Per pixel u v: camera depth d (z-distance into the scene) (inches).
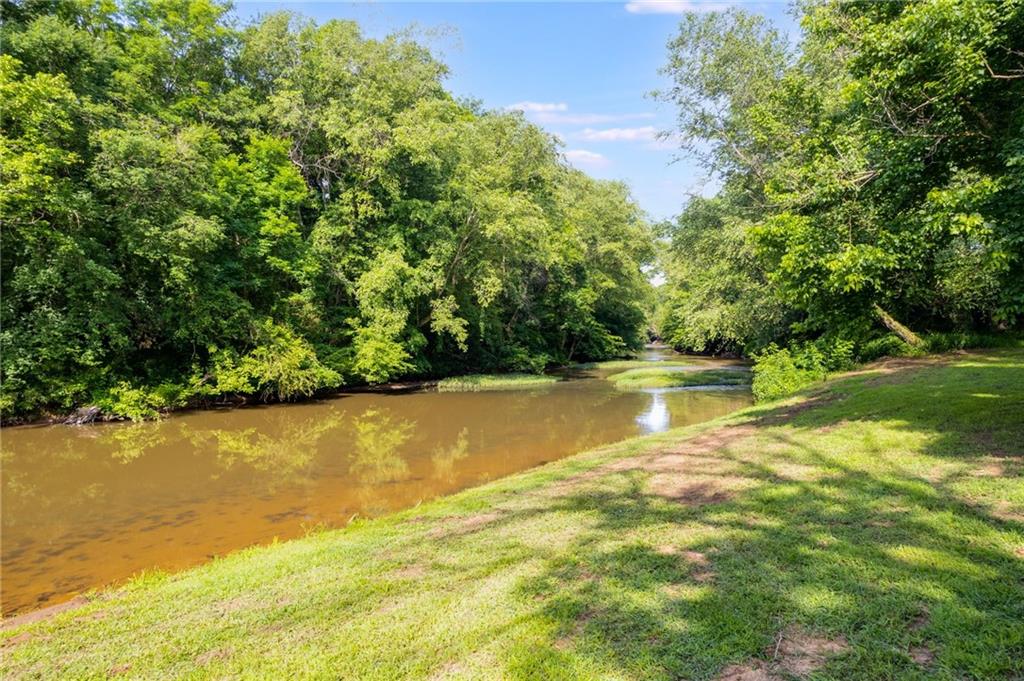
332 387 899.4
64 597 236.5
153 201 657.0
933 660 116.7
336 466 454.6
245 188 818.8
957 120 254.8
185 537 302.8
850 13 318.7
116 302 656.4
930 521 185.0
